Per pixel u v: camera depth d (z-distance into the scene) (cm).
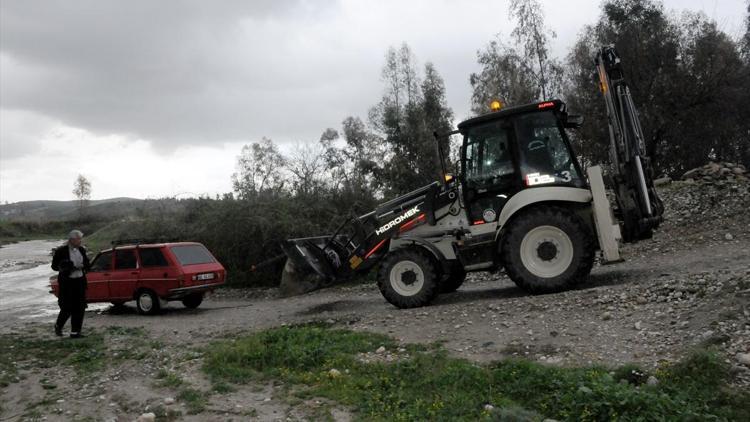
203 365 746
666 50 2266
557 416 493
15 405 649
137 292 1272
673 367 534
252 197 1822
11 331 1108
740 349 547
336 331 853
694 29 2355
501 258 942
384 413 541
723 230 1318
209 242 1761
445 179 1021
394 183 2705
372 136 3023
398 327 838
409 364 650
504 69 2622
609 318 718
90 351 875
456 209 1009
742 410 461
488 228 968
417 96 3105
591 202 910
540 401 523
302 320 1016
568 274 890
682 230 1402
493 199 970
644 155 956
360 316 958
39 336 1030
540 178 941
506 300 888
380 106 3077
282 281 1112
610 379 502
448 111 3116
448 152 1498
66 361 827
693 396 486
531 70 2558
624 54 2303
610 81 952
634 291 793
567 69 2667
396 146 2983
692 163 2406
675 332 631
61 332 1016
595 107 2361
